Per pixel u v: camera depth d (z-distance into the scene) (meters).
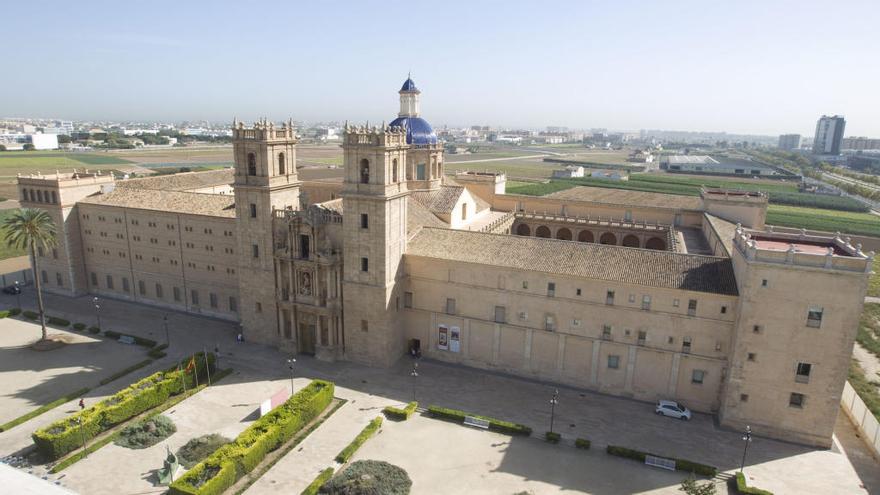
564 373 79.19
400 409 71.50
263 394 76.31
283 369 83.81
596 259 77.06
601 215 121.75
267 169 85.31
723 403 69.56
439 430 68.38
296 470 60.44
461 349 84.75
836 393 63.75
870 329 103.06
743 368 66.88
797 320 63.44
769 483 59.00
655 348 73.25
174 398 74.75
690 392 73.06
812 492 57.72
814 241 71.94
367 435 65.94
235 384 79.06
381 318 82.56
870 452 65.69
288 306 87.62
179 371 76.44
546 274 76.62
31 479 29.86
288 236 85.00
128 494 55.78
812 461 62.97
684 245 97.25
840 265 60.81
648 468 61.59
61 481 57.53
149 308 109.25
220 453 58.91
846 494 57.50
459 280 82.25
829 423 64.75
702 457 63.41
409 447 64.81
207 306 105.25
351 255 82.06
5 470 30.39
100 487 56.75
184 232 103.19
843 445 66.94
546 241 82.56
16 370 82.56
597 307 75.19
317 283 84.56
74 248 114.06
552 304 77.44
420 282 85.06
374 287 81.69
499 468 61.03
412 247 85.50
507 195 129.62
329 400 73.56
